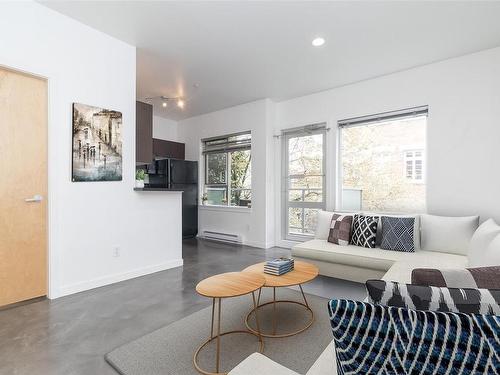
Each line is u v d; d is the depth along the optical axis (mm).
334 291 2871
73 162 2713
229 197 5730
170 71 3793
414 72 3635
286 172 5027
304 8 2490
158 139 5828
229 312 2354
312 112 4613
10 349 1783
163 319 2217
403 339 583
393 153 3926
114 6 2498
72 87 2717
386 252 2916
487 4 2404
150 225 3428
